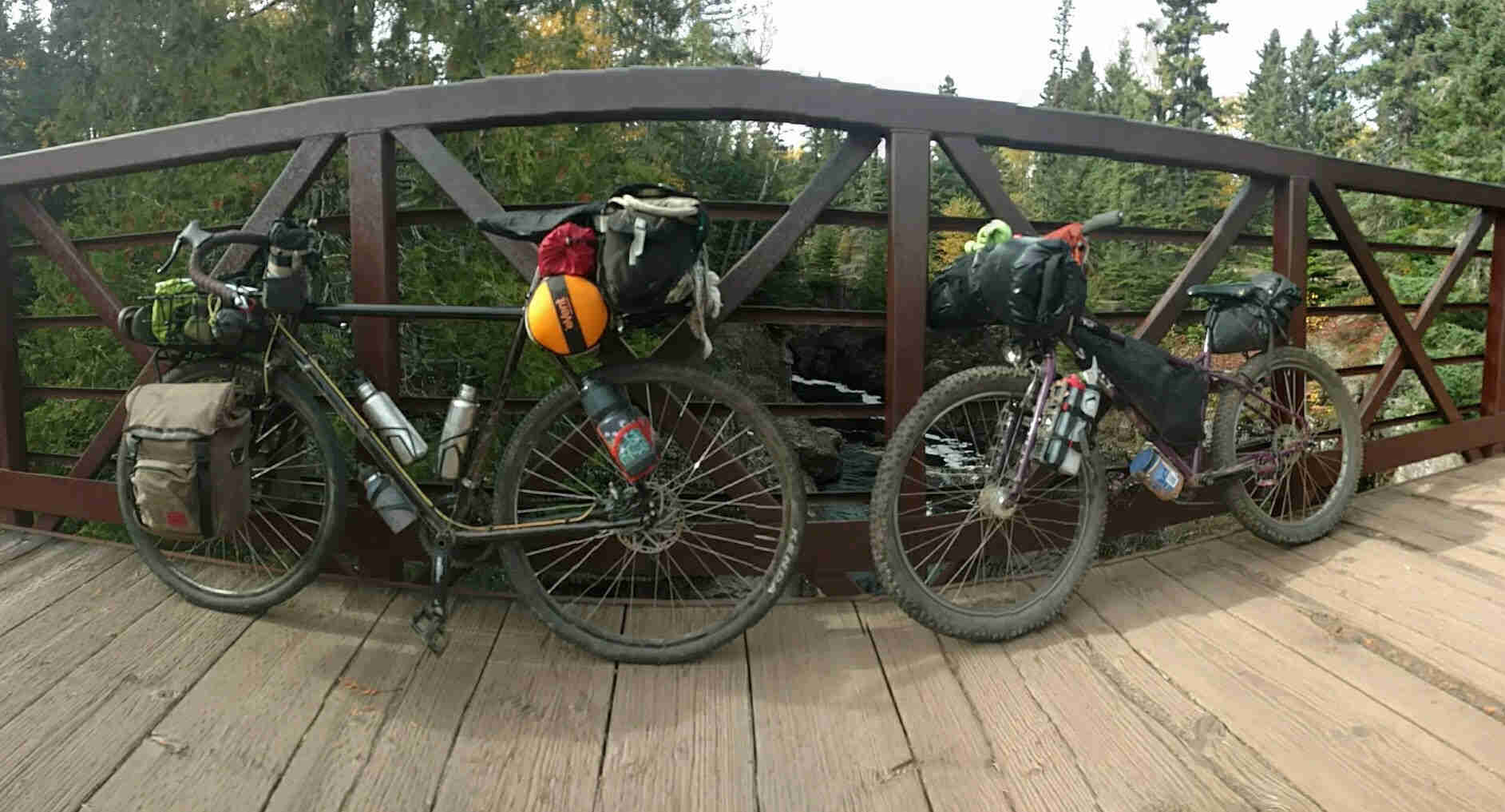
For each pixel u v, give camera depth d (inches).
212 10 423.2
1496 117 561.6
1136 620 94.6
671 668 84.4
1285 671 82.4
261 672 81.7
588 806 63.1
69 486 118.8
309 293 88.7
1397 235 479.8
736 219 102.4
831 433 541.3
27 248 127.6
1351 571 108.3
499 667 83.9
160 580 96.9
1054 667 83.9
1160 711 75.2
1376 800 62.2
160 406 83.6
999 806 62.7
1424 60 1189.1
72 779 65.1
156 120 440.1
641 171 423.8
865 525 101.3
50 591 100.1
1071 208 1045.2
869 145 98.2
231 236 85.3
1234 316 104.8
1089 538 93.8
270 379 89.7
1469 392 327.9
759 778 66.6
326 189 353.1
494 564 90.5
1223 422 108.0
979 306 94.2
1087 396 89.0
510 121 94.4
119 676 80.5
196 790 64.1
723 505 95.7
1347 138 1712.6
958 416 97.3
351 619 93.5
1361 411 146.9
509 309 87.0
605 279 75.4
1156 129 109.4
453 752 69.6
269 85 419.8
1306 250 127.0
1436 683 79.4
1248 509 112.2
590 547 98.0
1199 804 62.2
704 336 83.7
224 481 83.4
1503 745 68.9
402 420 86.5
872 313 104.4
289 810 62.1
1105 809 62.0
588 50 531.2
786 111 92.7
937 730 73.1
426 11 414.6
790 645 89.6
